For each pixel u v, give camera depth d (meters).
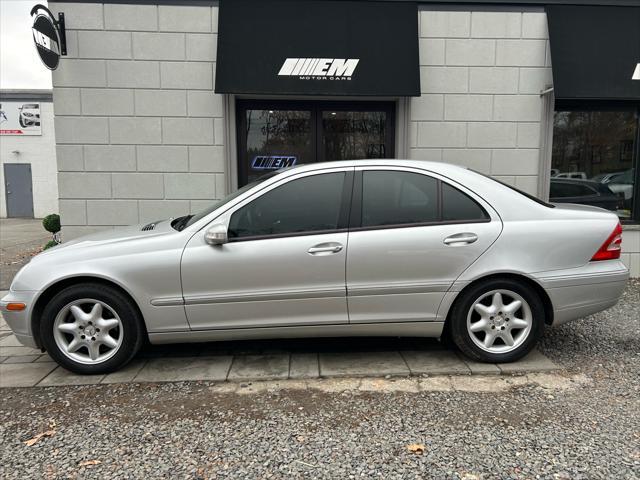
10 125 18.33
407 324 3.70
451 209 3.68
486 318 3.73
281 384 3.54
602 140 6.94
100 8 6.16
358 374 3.67
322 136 6.89
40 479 2.47
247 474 2.50
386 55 6.16
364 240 3.56
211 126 6.41
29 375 3.72
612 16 6.45
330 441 2.80
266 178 3.81
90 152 6.36
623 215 7.06
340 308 3.62
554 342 4.35
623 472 2.49
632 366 3.83
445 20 6.44
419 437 2.84
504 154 6.69
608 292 3.74
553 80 6.21
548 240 3.64
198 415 3.11
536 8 6.49
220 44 6.05
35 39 5.47
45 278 3.51
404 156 6.70
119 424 3.01
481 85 6.57
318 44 6.11
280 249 3.53
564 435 2.85
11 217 18.81
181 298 3.54
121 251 3.55
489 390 3.43
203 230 3.58
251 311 3.58
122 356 3.62
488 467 2.54
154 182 6.45
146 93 6.32
